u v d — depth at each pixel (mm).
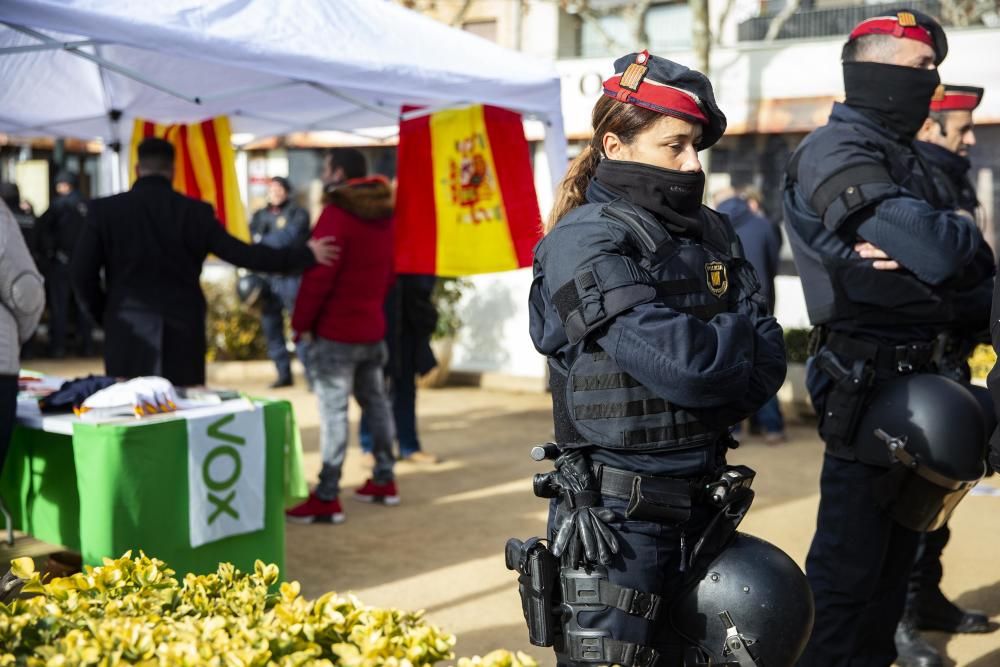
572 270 2049
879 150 3080
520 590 2129
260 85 5922
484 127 5508
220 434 3932
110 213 4824
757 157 10703
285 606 1883
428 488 6254
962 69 9375
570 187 2271
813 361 3248
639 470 2066
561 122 5223
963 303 3322
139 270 4824
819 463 6910
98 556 3633
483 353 10531
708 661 2131
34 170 16297
